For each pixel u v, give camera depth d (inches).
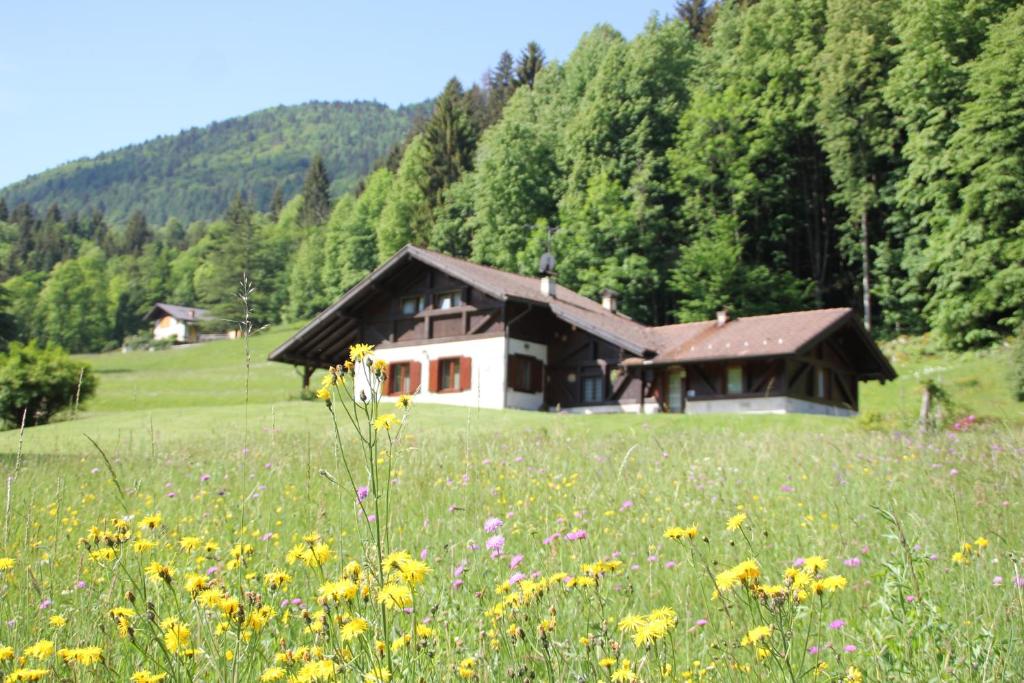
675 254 2133.4
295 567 188.4
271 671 111.8
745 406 1179.3
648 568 204.7
